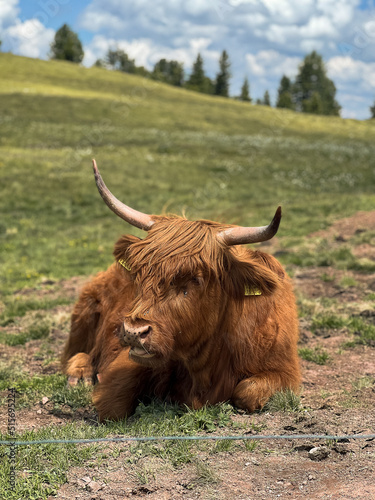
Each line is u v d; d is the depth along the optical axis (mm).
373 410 4789
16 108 54469
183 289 4238
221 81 131625
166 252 4234
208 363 4746
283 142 47938
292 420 4543
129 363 5027
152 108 66000
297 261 11961
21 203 24391
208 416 4543
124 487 3557
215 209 23234
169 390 5090
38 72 85125
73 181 28578
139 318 4070
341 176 32875
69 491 3551
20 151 36750
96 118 55219
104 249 16391
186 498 3391
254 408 4750
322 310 8492
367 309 8242
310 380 5859
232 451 3998
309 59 119562
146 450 4008
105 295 6160
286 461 3803
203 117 65312
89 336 6516
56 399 5641
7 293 11508
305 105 115625
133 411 5000
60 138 43031
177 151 40531
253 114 73688
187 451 3967
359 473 3521
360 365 6250
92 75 89812
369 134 61594
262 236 4273
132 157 37219
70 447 4098
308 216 18469
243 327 4797
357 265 11023
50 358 7273
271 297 4961
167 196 26797
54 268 13875
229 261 4531
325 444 4012
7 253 16391
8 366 6859
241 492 3418
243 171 34281
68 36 131875
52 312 9672
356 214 17391
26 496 3477
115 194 26672
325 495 3275
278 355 5008
